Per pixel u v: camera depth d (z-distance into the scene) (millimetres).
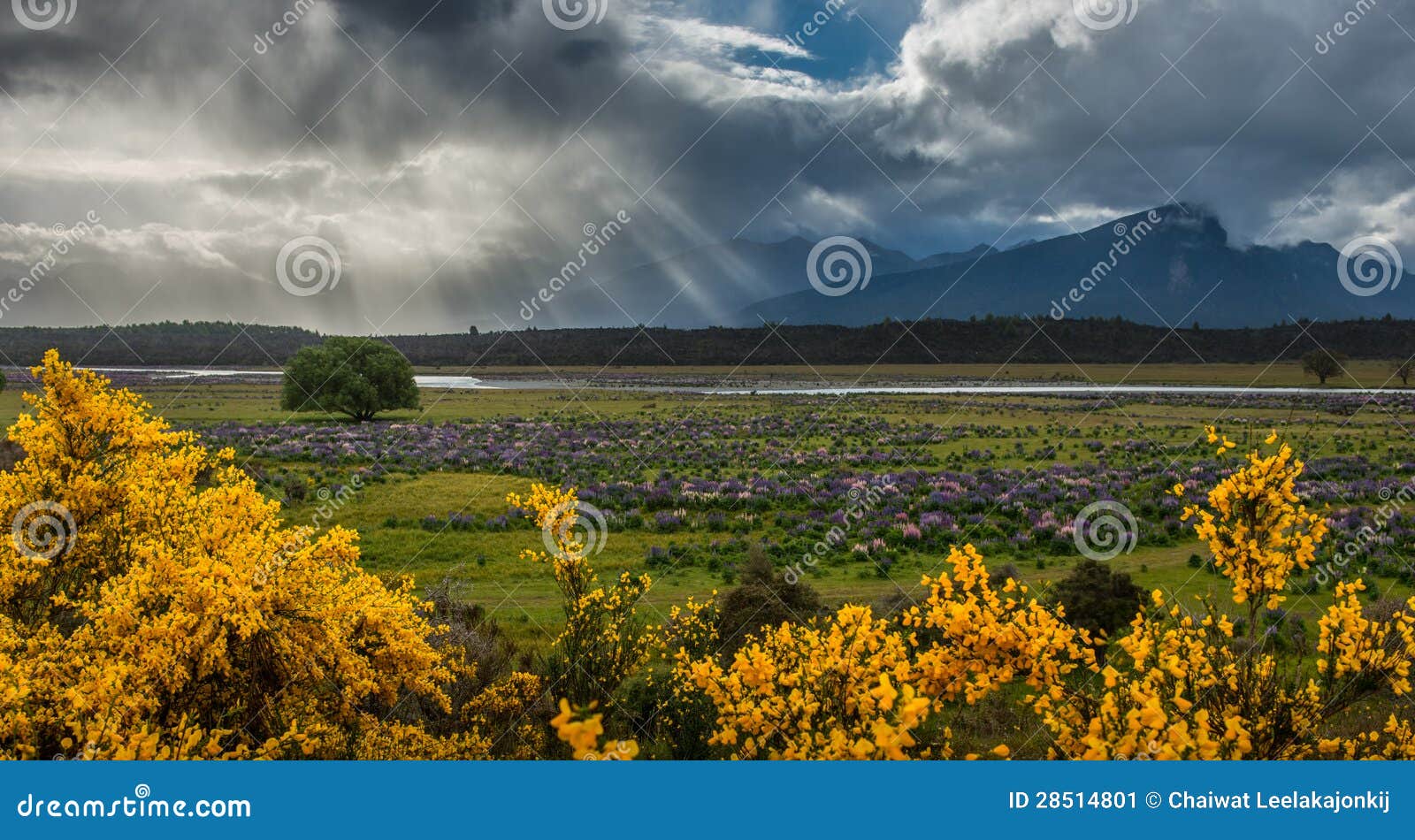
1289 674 8000
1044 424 81875
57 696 7086
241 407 96688
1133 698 5199
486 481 46750
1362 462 49188
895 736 4473
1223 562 6332
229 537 9820
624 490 43188
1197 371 184500
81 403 10688
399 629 10109
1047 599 17203
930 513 36312
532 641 18172
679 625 14445
